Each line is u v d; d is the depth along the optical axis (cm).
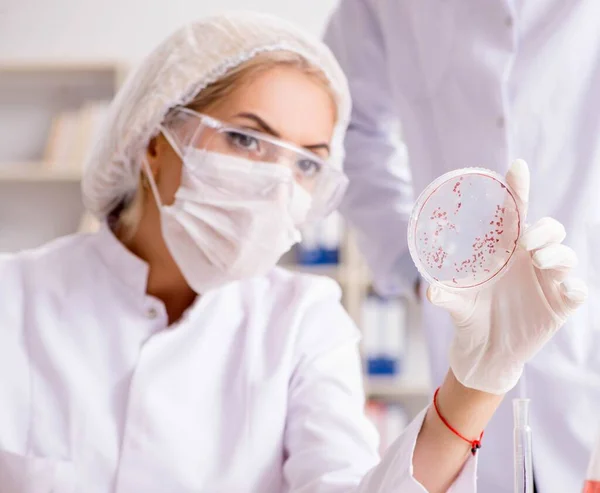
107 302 141
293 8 456
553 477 144
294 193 137
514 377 97
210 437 132
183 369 134
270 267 140
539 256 87
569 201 147
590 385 142
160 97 138
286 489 130
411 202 182
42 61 439
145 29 461
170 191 141
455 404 100
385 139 189
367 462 123
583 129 147
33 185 455
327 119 143
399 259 177
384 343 411
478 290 94
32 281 144
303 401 134
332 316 145
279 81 138
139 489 128
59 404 133
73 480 129
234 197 136
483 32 153
